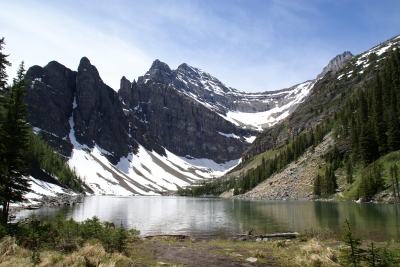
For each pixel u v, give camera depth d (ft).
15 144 111.96
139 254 80.74
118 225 170.40
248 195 517.96
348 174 328.29
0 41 97.76
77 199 407.03
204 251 87.15
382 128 340.18
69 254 69.21
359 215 171.53
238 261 73.61
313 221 158.71
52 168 498.28
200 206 331.57
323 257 69.62
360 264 61.77
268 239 114.52
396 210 193.77
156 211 263.90
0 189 102.32
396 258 57.62
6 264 58.95
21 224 94.53
